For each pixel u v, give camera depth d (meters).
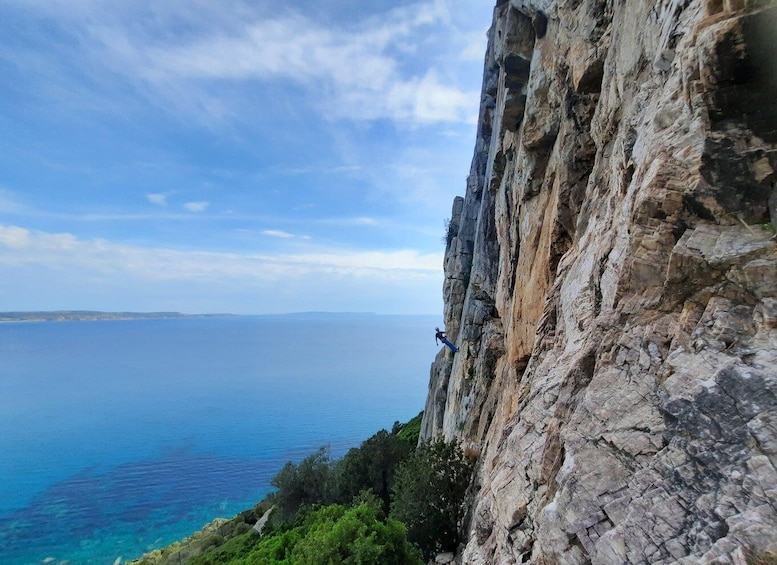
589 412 9.25
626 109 13.46
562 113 21.22
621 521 7.33
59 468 140.25
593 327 10.86
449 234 62.62
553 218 20.98
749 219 7.81
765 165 7.59
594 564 7.51
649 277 9.27
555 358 14.51
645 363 8.62
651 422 7.84
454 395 41.16
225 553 47.50
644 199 9.29
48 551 81.25
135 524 93.50
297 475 49.19
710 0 8.26
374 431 188.00
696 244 8.24
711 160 8.07
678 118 9.34
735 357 6.94
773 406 6.15
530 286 23.38
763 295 7.21
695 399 7.08
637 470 7.65
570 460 9.09
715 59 7.52
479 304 38.31
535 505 11.35
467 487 26.70
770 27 6.93
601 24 17.73
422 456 29.61
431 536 26.16
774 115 7.43
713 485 6.38
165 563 58.34
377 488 42.31
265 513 63.19
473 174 51.59
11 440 178.88
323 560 20.27
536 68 24.00
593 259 13.23
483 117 46.44
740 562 5.43
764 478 5.79
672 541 6.45
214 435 182.50
